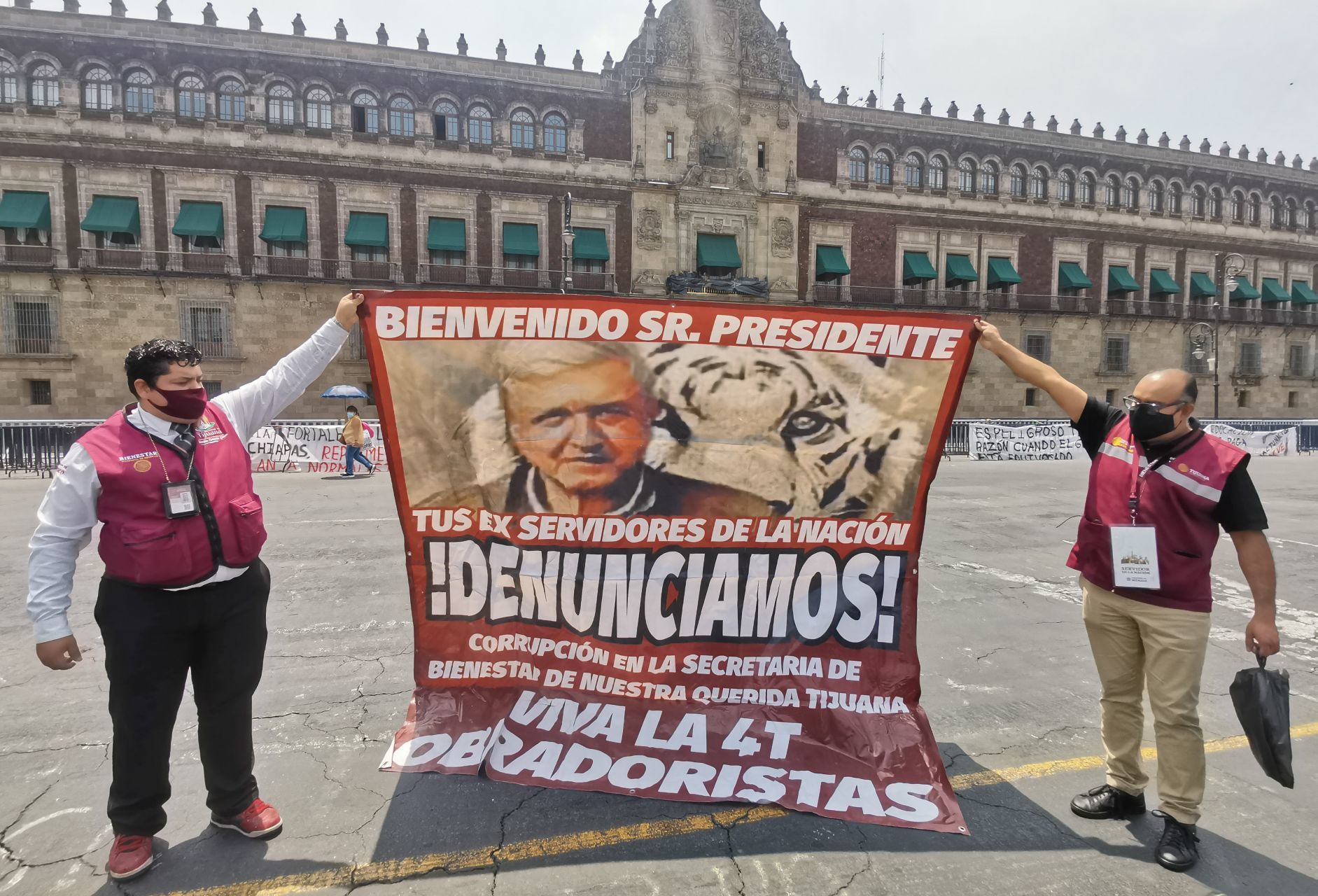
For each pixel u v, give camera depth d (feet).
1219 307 117.91
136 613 7.36
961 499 39.19
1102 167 113.29
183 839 8.30
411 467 10.18
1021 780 9.84
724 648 10.46
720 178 95.71
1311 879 7.75
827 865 7.88
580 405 10.15
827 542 10.44
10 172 77.97
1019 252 109.91
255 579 8.23
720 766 9.45
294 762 10.14
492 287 90.58
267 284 83.41
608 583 10.42
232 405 8.30
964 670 14.07
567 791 9.20
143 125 79.97
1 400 78.02
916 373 10.18
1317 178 125.59
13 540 26.04
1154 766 10.26
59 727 11.18
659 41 93.61
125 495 7.14
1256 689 7.74
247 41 82.38
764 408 10.23
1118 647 8.73
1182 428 8.11
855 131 102.22
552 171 91.45
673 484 10.32
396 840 8.27
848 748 9.75
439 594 10.48
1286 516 34.14
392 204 87.40
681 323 10.03
